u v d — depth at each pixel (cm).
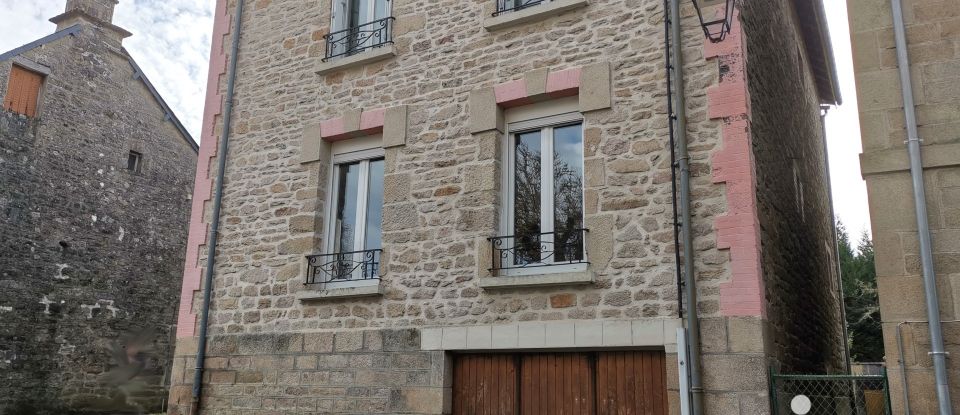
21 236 1444
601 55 707
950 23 549
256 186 889
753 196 616
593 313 650
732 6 648
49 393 1459
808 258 958
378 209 828
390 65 832
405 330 741
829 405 725
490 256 713
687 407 592
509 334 683
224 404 831
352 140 857
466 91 772
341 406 759
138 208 1680
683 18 679
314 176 848
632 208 656
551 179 726
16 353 1414
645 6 697
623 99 685
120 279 1620
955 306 509
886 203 542
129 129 1683
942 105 539
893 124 550
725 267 608
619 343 633
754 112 680
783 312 708
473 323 705
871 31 571
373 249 796
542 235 711
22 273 1438
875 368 1717
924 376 509
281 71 915
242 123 925
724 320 598
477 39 779
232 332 852
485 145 744
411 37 825
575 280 653
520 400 691
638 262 642
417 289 746
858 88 567
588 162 686
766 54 800
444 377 711
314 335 795
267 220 867
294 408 787
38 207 1479
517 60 749
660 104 667
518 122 754
